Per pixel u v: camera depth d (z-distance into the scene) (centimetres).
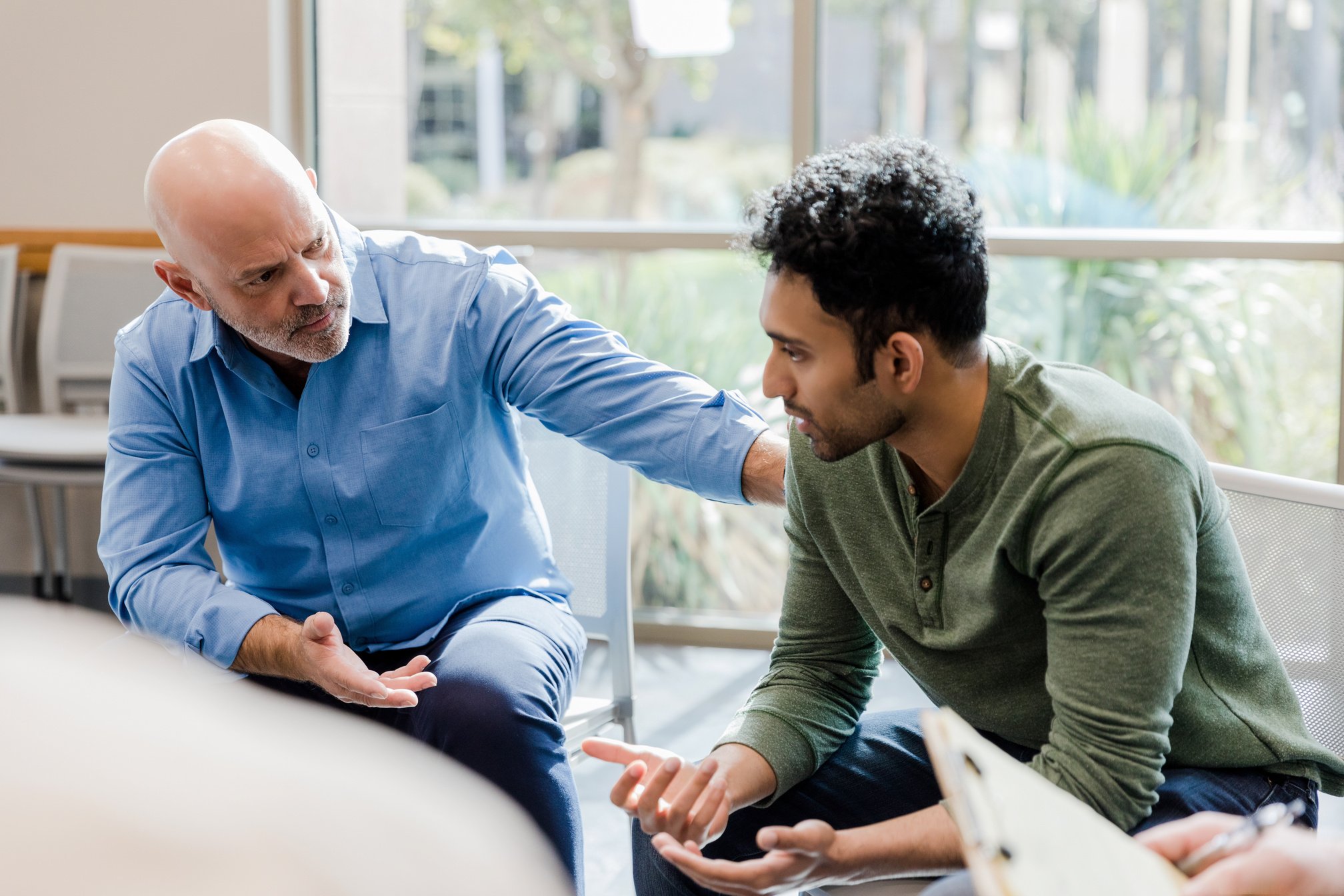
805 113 286
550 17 388
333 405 152
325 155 318
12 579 324
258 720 38
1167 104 337
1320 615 123
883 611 115
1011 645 110
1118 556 97
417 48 370
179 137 140
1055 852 75
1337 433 273
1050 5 338
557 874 42
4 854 32
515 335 158
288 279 138
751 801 114
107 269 299
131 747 34
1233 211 329
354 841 36
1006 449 103
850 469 114
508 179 397
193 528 156
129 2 297
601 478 175
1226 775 109
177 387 154
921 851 98
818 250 97
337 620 157
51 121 303
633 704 177
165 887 33
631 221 297
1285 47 326
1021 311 285
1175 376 282
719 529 307
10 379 306
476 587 158
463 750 134
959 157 345
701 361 306
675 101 381
